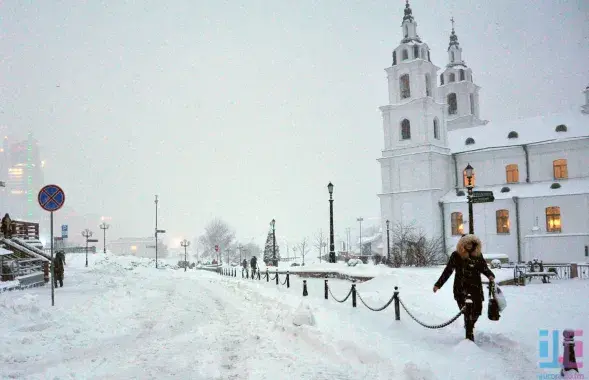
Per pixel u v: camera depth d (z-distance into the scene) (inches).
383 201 2277.3
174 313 566.3
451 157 2287.2
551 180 2036.2
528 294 688.4
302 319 436.5
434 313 517.3
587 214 1849.2
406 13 2362.2
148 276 1476.4
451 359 315.6
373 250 3132.4
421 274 901.2
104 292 776.3
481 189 2162.9
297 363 323.0
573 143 1991.9
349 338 379.9
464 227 2097.7
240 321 502.0
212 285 1047.0
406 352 335.0
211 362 327.6
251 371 304.5
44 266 952.9
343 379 285.9
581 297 643.5
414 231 2105.1
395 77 2316.7
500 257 1502.2
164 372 302.8
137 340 402.0
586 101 2105.1
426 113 2210.9
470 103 2787.9
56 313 521.3
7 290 746.8
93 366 316.8
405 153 2235.5
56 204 595.8
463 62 2844.5
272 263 2177.7
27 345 376.8
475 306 352.5
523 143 2110.0
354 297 577.6
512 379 275.0
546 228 1934.1
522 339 373.7
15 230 1128.8
